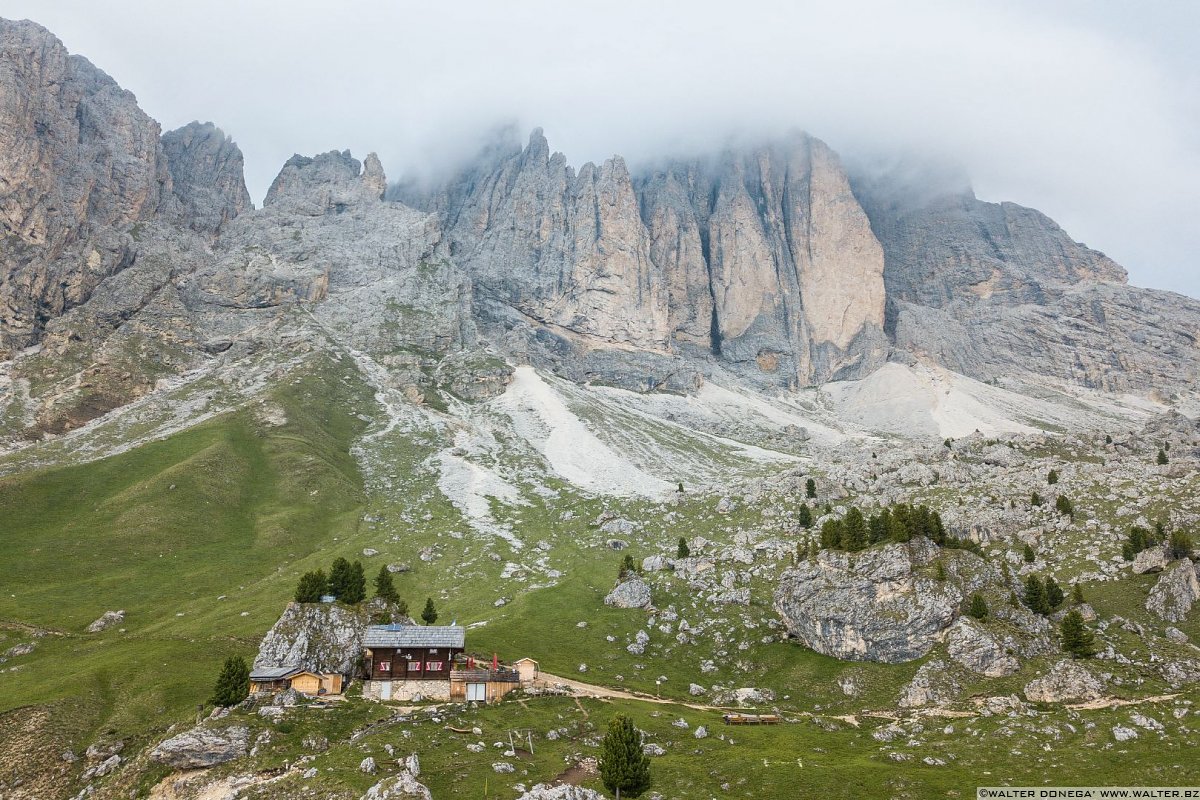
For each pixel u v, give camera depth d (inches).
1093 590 5703.7
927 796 3272.6
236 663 4018.2
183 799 3223.4
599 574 7209.6
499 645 5467.5
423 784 3095.5
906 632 4950.8
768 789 3368.6
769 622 5846.5
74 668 5007.4
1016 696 4308.6
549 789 2923.2
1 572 6569.9
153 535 7529.5
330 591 4926.2
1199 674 4392.2
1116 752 3523.6
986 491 7785.4
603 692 4690.0
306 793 3034.0
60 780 3794.3
